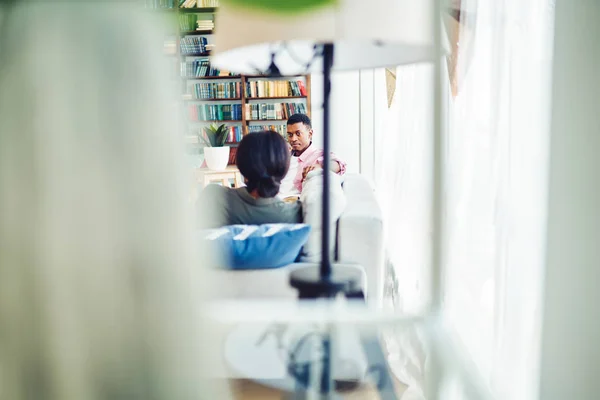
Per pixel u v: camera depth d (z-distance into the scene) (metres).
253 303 0.64
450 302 1.20
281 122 4.77
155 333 0.45
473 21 1.22
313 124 4.62
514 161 1.02
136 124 0.44
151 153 0.45
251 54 0.91
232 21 0.66
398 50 0.91
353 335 0.68
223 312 0.61
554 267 0.84
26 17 0.44
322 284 0.77
